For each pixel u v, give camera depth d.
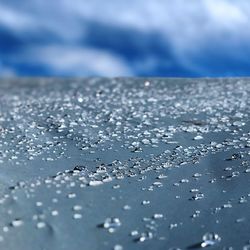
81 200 0.21
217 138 0.31
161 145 0.30
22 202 0.20
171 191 0.22
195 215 0.20
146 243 0.18
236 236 0.18
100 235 0.18
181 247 0.17
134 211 0.20
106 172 0.24
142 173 0.24
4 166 0.25
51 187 0.22
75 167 0.25
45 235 0.18
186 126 0.34
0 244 0.17
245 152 0.27
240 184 0.22
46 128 0.35
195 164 0.26
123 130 0.34
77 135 0.33
